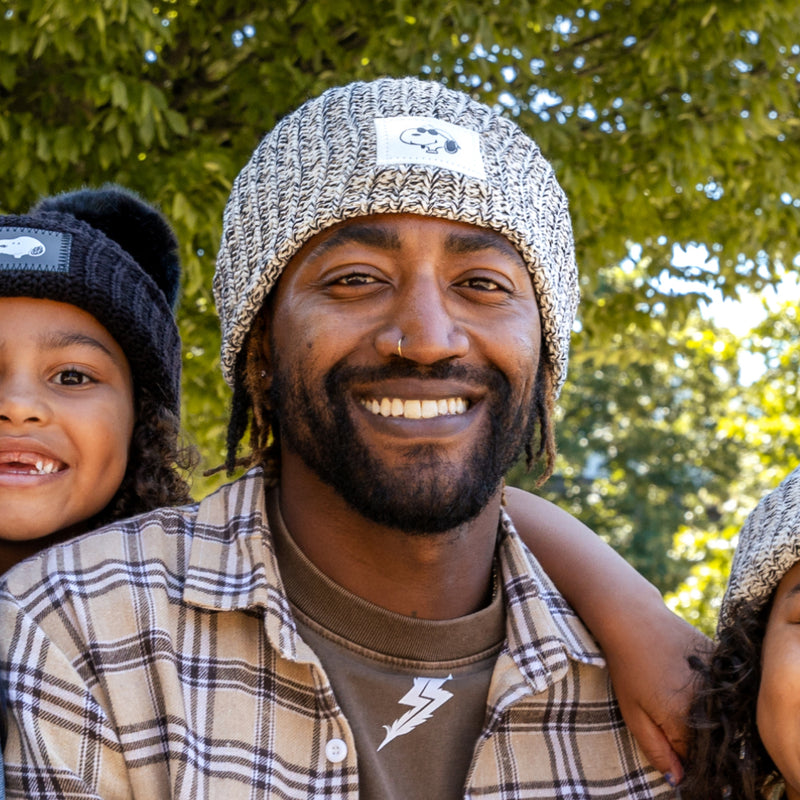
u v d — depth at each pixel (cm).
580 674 208
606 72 532
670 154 517
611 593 217
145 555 198
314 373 194
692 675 202
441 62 473
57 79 444
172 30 468
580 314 630
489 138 207
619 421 1720
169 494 262
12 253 236
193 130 497
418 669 198
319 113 208
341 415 193
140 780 177
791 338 1037
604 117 537
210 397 532
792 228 590
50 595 189
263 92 477
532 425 213
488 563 209
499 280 198
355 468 191
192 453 282
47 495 237
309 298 197
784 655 193
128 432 253
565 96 511
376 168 194
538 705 201
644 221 554
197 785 176
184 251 451
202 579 194
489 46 466
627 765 203
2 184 462
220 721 183
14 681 178
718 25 507
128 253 257
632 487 1703
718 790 197
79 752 176
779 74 541
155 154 468
